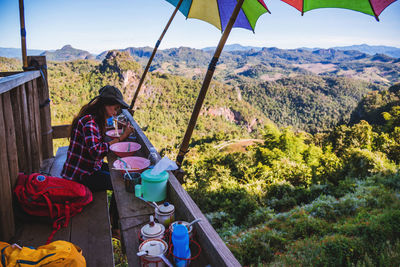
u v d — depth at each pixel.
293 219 10.77
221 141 69.12
